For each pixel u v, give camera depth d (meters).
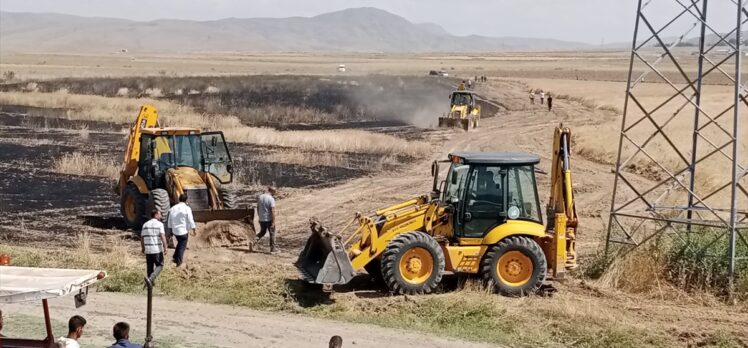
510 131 49.69
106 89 77.56
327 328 13.04
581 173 32.78
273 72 134.38
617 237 18.53
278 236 20.94
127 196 21.20
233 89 82.19
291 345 12.09
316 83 98.62
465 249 15.20
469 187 15.23
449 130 49.84
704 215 21.86
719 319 14.12
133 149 21.67
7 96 60.72
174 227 16.80
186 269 16.45
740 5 15.50
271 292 15.02
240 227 19.53
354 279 16.36
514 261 15.16
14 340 9.12
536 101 78.56
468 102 51.84
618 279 16.14
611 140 40.16
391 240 15.10
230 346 11.91
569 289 15.92
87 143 39.22
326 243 14.89
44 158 33.91
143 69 129.38
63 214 23.02
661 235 17.31
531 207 15.47
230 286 15.39
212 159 21.41
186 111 54.16
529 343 12.56
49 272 8.85
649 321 13.95
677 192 27.48
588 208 25.59
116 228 21.33
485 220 15.32
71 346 9.02
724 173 29.41
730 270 15.48
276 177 30.83
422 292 14.92
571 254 15.69
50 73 103.50
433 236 15.44
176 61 191.62
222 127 45.09
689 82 17.20
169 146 20.95
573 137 43.78
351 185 29.30
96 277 8.85
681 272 16.00
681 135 40.47
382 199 26.48
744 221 19.00
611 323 13.52
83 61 169.62
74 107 57.53
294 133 42.28
